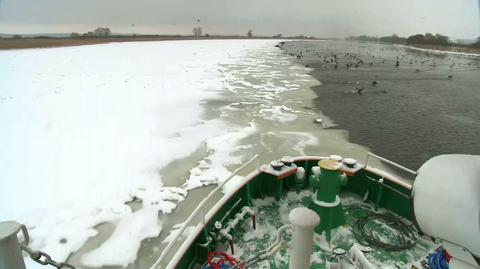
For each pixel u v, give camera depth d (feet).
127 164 26.27
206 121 39.01
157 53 138.10
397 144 34.04
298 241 5.05
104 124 36.68
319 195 10.28
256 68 94.12
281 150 30.42
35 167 25.62
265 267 9.20
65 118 38.70
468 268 4.95
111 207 20.06
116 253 16.12
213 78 73.05
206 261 9.43
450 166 5.49
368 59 139.13
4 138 31.86
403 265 9.28
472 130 39.68
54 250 16.30
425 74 93.86
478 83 78.54
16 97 49.47
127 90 56.39
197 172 24.89
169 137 32.94
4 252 5.02
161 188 22.40
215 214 10.13
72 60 102.47
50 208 20.02
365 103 52.65
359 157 30.09
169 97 51.72
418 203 5.63
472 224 4.88
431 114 46.93
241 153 29.19
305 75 82.38
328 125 39.37
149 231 17.80
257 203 12.17
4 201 20.72
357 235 10.36
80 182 23.29
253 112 43.98
